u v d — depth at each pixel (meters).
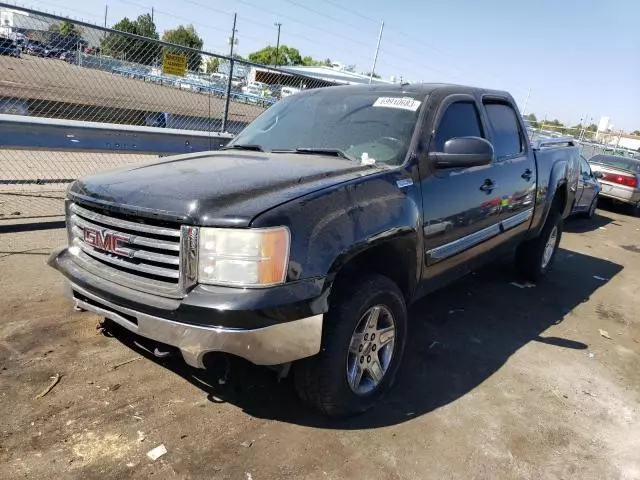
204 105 12.75
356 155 3.65
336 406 2.99
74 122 6.24
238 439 2.87
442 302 5.33
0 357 3.39
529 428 3.27
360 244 2.88
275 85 13.66
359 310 2.92
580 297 6.02
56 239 5.63
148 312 2.62
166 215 2.58
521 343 4.52
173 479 2.54
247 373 3.49
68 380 3.22
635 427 3.41
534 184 5.24
